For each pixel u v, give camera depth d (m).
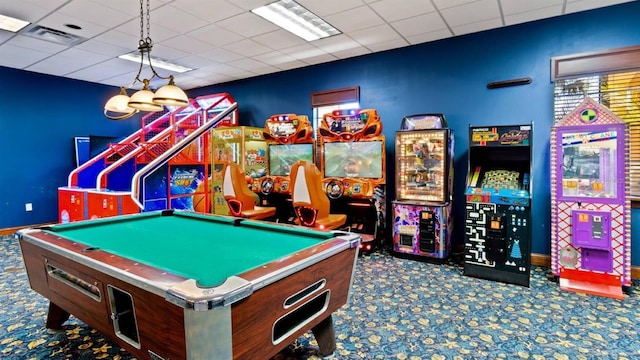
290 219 5.93
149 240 2.46
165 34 4.70
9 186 6.48
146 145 5.88
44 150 6.90
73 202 5.49
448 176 4.45
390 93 5.46
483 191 3.90
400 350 2.48
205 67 6.38
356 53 5.59
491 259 3.87
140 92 3.80
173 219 3.32
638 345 2.52
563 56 4.16
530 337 2.65
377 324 2.87
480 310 3.12
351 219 5.47
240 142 6.14
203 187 6.38
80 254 1.96
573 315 3.00
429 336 2.68
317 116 6.39
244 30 4.56
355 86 5.77
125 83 7.67
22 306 3.26
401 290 3.61
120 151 6.63
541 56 4.32
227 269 1.82
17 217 6.59
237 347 1.48
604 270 3.53
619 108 3.97
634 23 3.81
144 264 1.76
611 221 3.46
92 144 7.06
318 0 3.71
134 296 1.63
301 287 1.84
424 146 4.52
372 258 4.75
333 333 2.39
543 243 4.43
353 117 5.04
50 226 2.80
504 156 4.25
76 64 6.18
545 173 4.38
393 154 5.48
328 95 6.07
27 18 4.14
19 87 6.54
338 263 2.16
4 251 5.18
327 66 6.09
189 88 8.16
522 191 3.77
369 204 5.12
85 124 7.49
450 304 3.26
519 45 4.45
